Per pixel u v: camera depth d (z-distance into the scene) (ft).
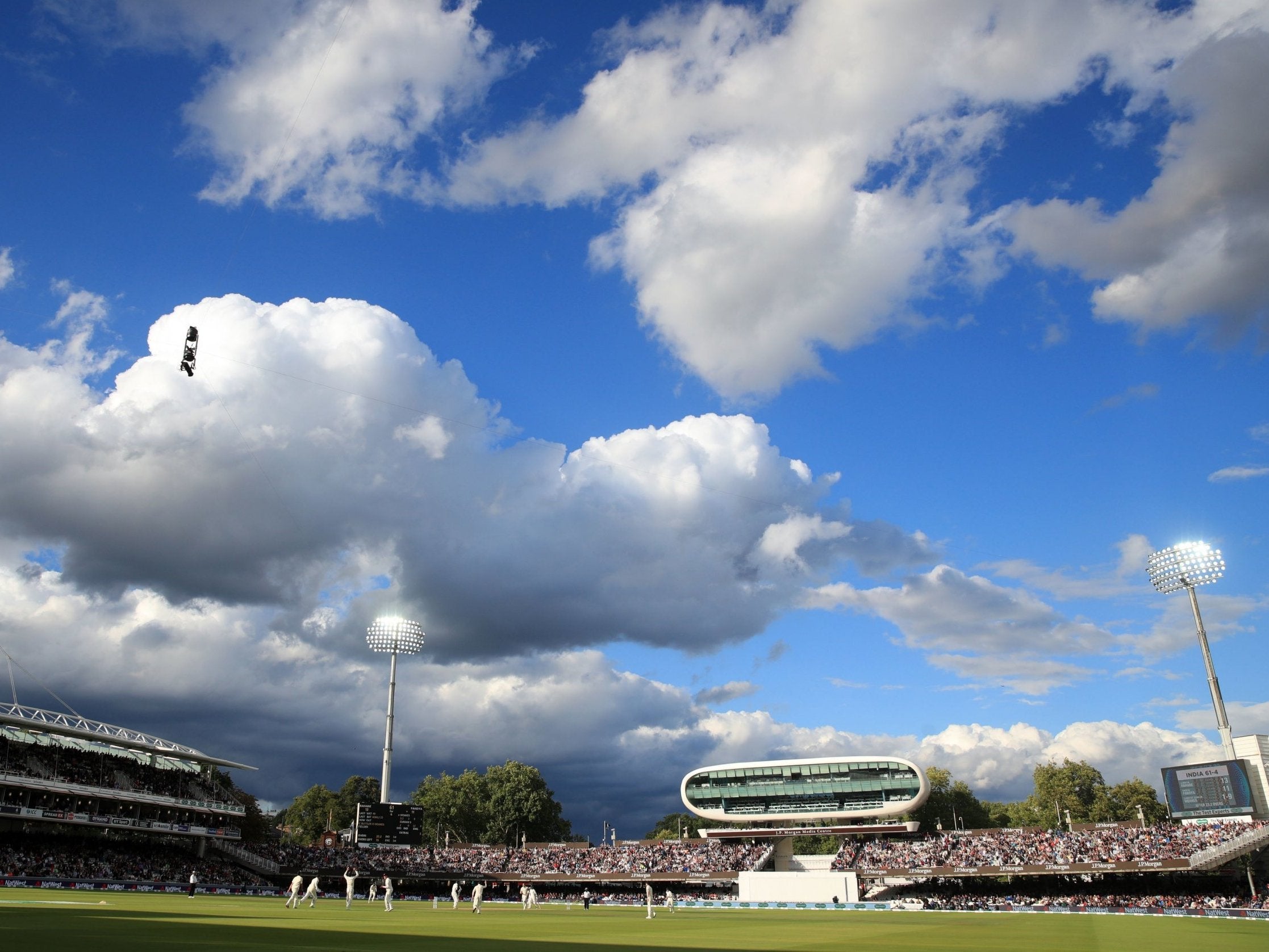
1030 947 117.91
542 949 93.09
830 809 418.10
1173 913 267.80
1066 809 526.57
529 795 554.05
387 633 449.89
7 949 67.36
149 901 200.75
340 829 635.66
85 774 333.83
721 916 248.73
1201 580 327.47
